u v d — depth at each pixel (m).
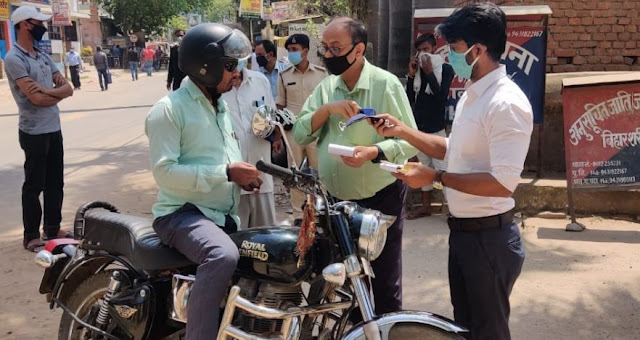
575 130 5.88
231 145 3.09
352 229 2.64
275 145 4.23
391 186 3.45
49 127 5.47
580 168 5.89
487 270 2.69
